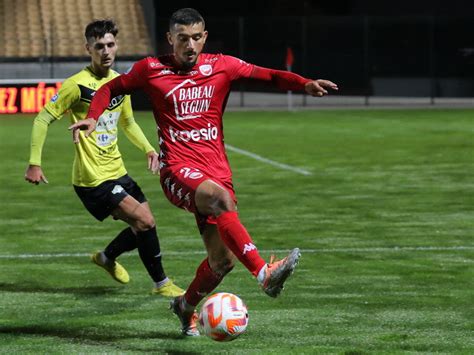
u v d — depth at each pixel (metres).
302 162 41.94
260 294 18.31
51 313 16.84
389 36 86.25
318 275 20.09
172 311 16.91
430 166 40.09
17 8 79.69
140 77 14.70
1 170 39.41
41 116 17.55
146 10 80.69
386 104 78.50
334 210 29.25
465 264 21.19
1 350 14.40
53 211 29.44
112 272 18.72
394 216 28.02
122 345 14.70
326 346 14.55
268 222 27.16
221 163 14.75
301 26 87.56
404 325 15.88
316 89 14.62
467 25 86.00
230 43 88.62
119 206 17.78
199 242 24.17
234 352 14.23
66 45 78.62
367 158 43.12
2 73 69.38
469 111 71.25
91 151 17.92
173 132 14.72
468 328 15.67
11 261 21.83
